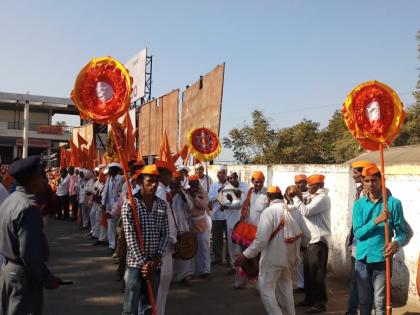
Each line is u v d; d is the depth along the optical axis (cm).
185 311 621
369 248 461
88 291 705
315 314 606
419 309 623
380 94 511
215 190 928
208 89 1414
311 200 624
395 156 1555
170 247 527
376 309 462
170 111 1795
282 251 521
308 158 3175
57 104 4300
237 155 3244
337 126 3812
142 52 2338
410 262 645
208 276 810
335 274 809
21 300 336
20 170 341
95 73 479
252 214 735
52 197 690
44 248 343
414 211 645
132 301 451
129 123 1212
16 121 4488
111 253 1008
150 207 468
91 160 1806
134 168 761
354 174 581
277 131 3278
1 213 340
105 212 1016
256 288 740
